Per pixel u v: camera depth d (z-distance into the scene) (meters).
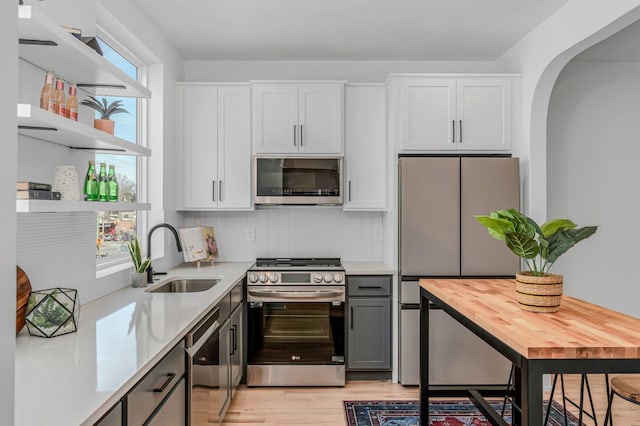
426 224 3.41
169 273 3.36
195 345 1.98
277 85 3.73
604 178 3.99
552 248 1.86
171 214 3.66
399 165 3.50
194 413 1.94
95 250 2.40
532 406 1.38
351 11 3.06
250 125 3.78
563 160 3.98
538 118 3.43
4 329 0.64
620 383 2.00
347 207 3.80
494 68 4.12
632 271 3.99
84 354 1.48
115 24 2.66
